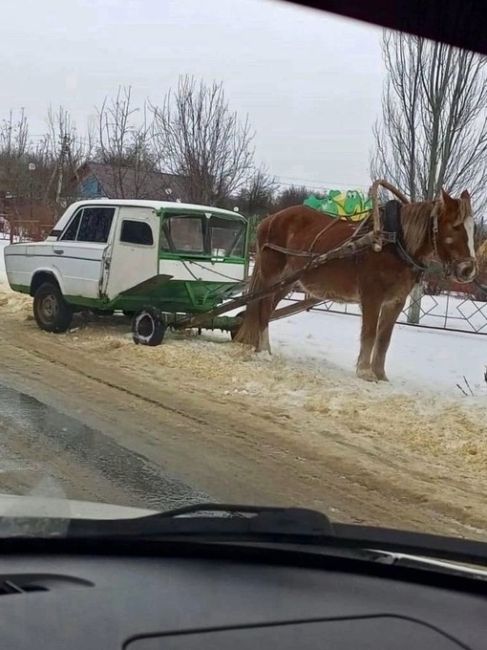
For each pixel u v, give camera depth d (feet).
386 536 9.52
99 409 25.72
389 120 53.01
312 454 22.31
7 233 111.34
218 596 7.79
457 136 50.37
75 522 9.01
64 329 39.65
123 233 36.32
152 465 20.03
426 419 26.78
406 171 52.29
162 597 7.63
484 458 22.81
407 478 20.66
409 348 44.32
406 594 8.29
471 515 18.15
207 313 36.45
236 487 18.92
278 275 36.60
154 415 25.48
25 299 49.83
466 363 40.24
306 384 30.96
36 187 110.42
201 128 76.54
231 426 24.80
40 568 8.13
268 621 7.29
